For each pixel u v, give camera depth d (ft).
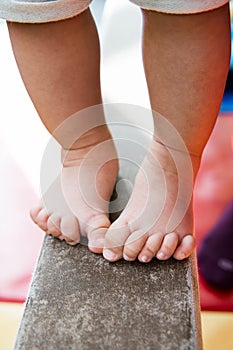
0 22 6.98
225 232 4.60
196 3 2.70
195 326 2.75
